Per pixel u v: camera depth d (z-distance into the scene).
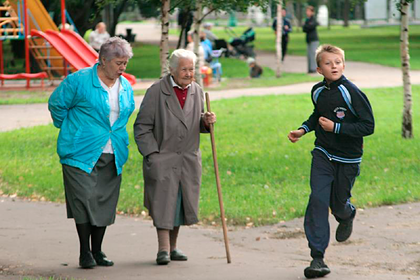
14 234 14.02
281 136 26.12
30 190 18.44
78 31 57.03
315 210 10.58
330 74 10.55
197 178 11.76
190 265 11.55
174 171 11.57
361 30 106.62
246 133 26.95
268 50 73.69
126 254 12.52
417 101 36.28
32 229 14.49
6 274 10.88
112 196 11.59
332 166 10.81
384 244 12.82
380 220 14.71
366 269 11.09
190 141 11.69
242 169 20.66
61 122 11.45
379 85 43.31
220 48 63.72
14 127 29.05
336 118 10.65
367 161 21.22
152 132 11.70
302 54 68.56
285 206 16.12
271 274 10.68
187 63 11.40
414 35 88.81
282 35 60.09
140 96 38.38
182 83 11.50
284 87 43.94
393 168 20.17
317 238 10.45
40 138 26.17
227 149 23.81
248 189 18.16
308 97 37.75
